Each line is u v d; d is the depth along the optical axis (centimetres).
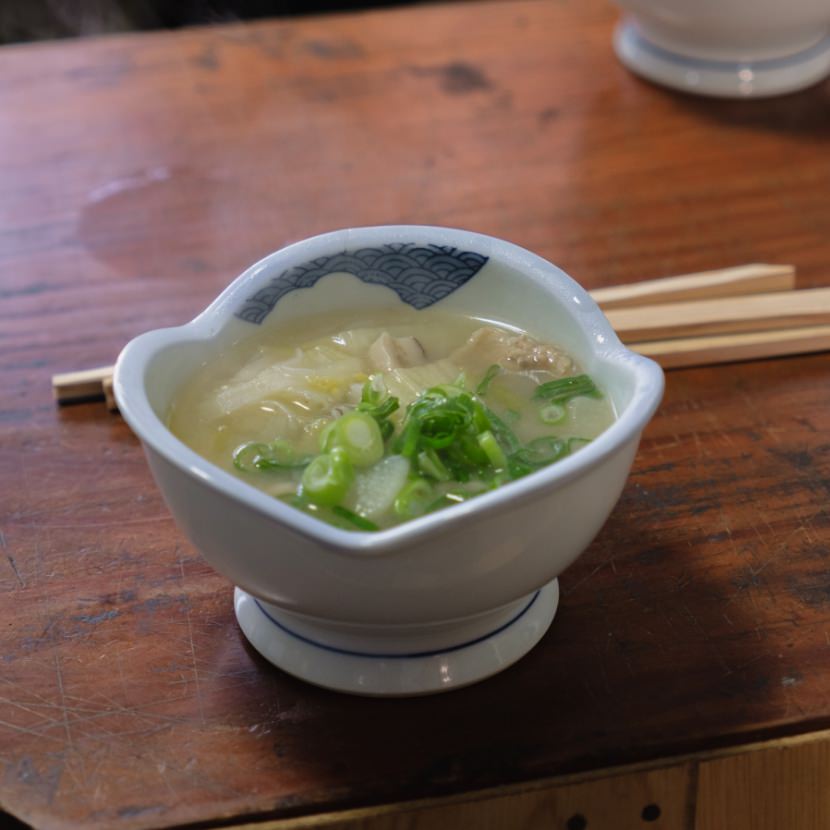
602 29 87
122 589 55
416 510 49
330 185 75
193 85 82
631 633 54
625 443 48
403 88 82
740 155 76
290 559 48
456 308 57
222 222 72
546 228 71
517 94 81
